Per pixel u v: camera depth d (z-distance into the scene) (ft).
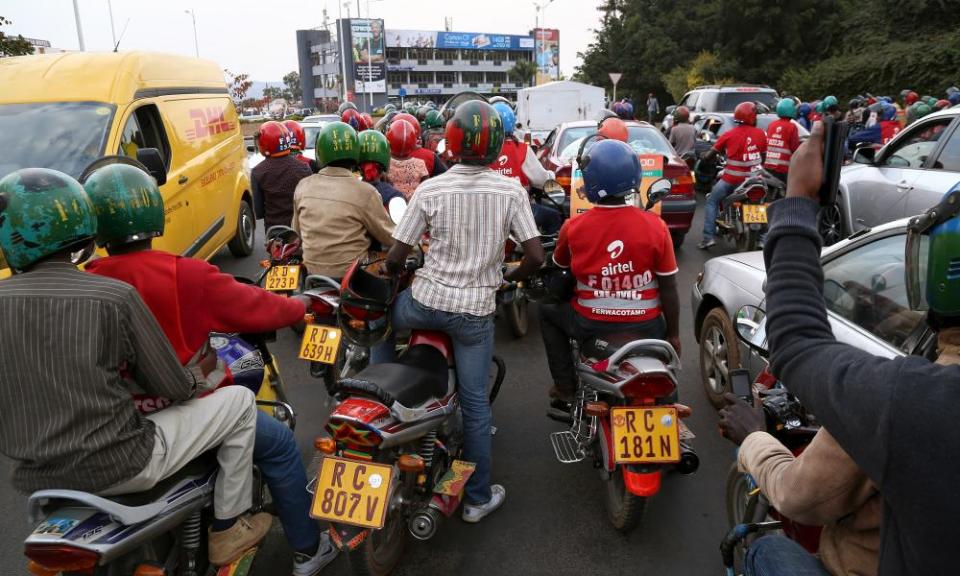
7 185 6.31
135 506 7.01
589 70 150.41
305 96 334.44
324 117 61.87
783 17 112.88
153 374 6.99
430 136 29.50
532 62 331.57
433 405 9.55
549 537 10.77
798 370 4.19
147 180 7.74
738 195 25.43
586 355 10.63
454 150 9.72
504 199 9.91
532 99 78.43
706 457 13.00
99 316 6.42
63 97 19.29
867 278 10.60
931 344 5.78
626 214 10.26
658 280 10.45
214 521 8.14
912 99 54.49
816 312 4.37
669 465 9.99
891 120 43.45
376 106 263.70
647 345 9.43
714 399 14.85
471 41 351.67
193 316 7.86
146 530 7.02
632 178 10.09
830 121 4.53
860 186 23.88
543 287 11.96
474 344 10.27
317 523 9.65
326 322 13.38
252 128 124.77
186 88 24.68
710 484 12.13
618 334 10.17
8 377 6.29
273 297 8.57
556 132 33.68
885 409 3.60
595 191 10.18
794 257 4.51
